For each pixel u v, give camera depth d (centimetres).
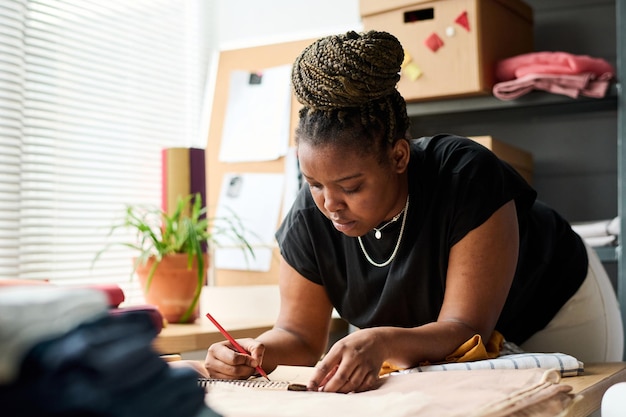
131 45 294
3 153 242
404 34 260
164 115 308
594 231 244
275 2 315
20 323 52
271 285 280
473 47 249
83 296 56
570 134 282
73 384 52
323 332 163
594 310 179
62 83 266
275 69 303
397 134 137
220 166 303
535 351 179
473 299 138
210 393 102
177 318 222
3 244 245
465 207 140
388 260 149
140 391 56
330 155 130
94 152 277
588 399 104
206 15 326
